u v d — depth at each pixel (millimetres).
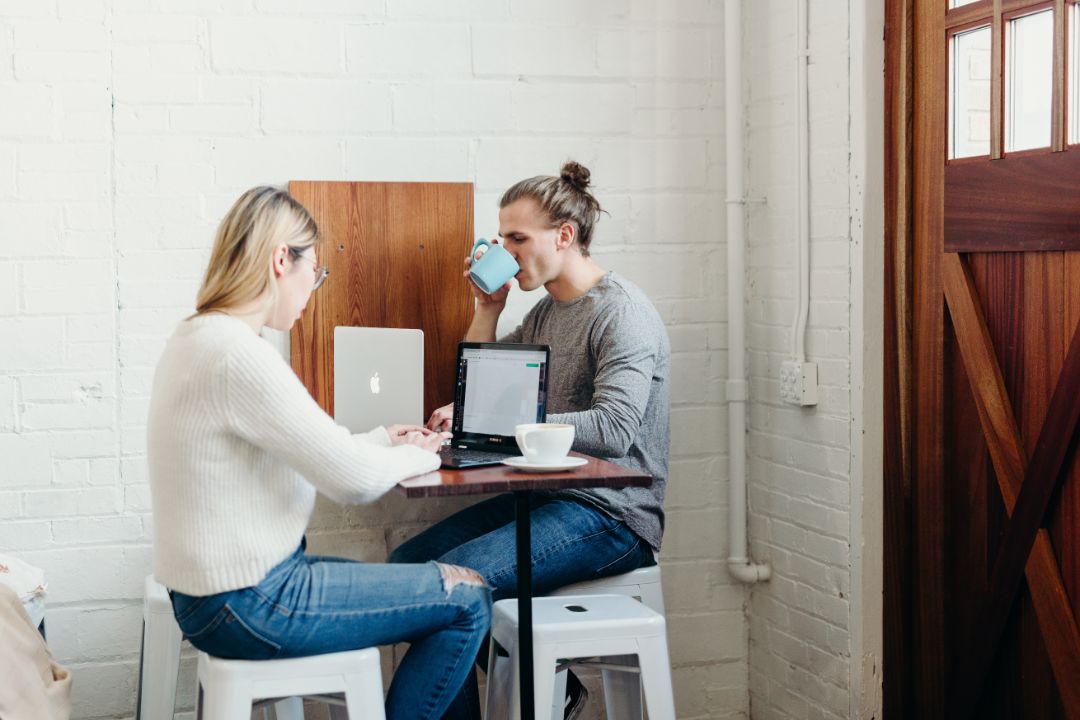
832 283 2678
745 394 3041
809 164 2756
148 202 2684
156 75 2674
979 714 2342
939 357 2410
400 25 2803
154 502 1852
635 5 2949
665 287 3000
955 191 2344
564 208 2539
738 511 3047
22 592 2402
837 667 2691
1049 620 2117
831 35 2656
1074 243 2029
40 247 2635
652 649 2045
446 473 1992
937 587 2439
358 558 2869
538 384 2240
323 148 2771
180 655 2643
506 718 2154
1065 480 2084
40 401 2654
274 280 1938
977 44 2279
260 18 2721
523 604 1990
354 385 2443
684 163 2998
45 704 2172
